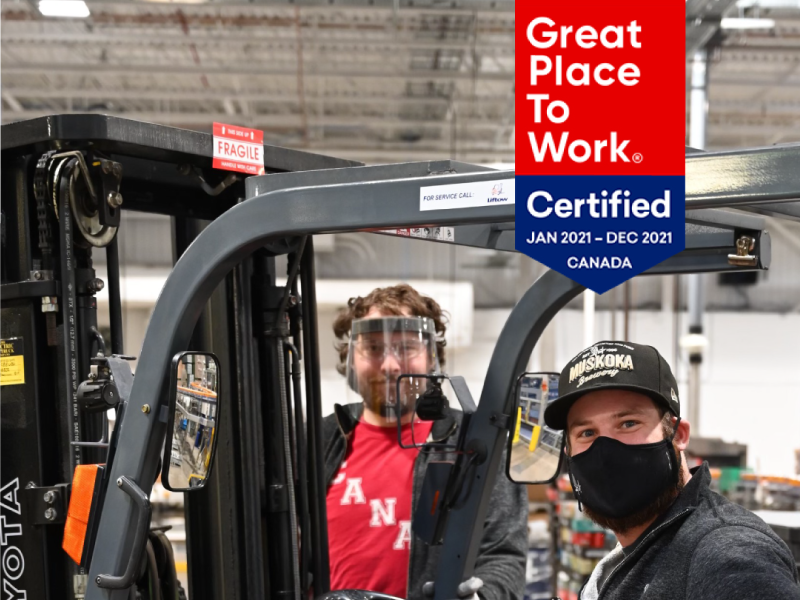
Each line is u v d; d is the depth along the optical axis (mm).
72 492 1465
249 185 1444
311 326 1975
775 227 11641
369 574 2297
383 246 11102
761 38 7438
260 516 1856
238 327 1849
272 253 1858
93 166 1629
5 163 1667
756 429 11664
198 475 1382
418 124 9383
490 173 1189
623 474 1394
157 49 7672
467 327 10797
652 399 1407
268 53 7762
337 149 10094
